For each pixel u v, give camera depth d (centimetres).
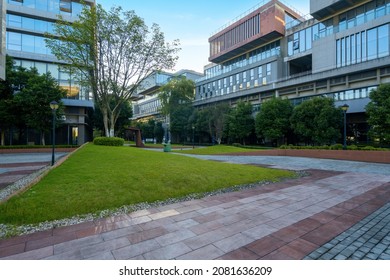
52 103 1195
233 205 568
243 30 4222
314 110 2455
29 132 2823
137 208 539
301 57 3431
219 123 3700
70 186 622
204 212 514
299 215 496
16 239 377
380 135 1948
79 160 1030
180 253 333
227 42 4600
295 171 1106
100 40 1705
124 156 1164
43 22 2872
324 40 2984
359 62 2584
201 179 777
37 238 380
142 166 903
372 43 2522
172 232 404
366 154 1575
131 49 1773
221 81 4800
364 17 2655
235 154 2284
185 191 669
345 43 2777
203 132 4731
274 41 3941
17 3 2731
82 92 3055
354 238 386
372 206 561
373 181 873
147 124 6450
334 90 2828
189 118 4572
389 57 2297
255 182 838
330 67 2897
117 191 614
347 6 2889
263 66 3866
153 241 370
